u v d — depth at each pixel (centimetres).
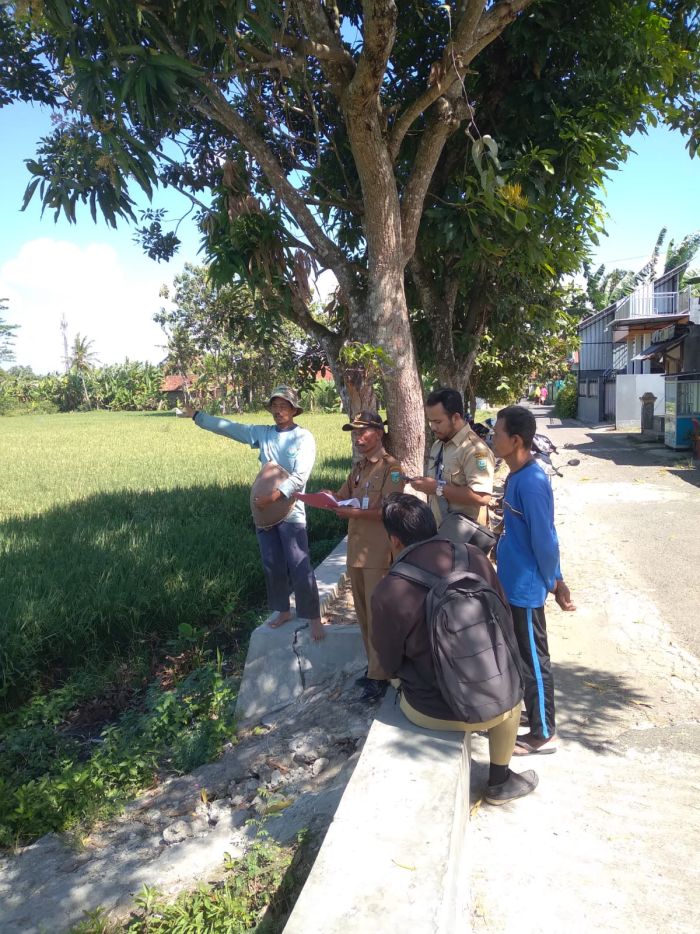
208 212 681
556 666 507
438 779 275
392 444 571
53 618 646
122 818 444
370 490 448
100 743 538
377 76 500
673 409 1839
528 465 362
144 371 7488
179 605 691
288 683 541
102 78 515
